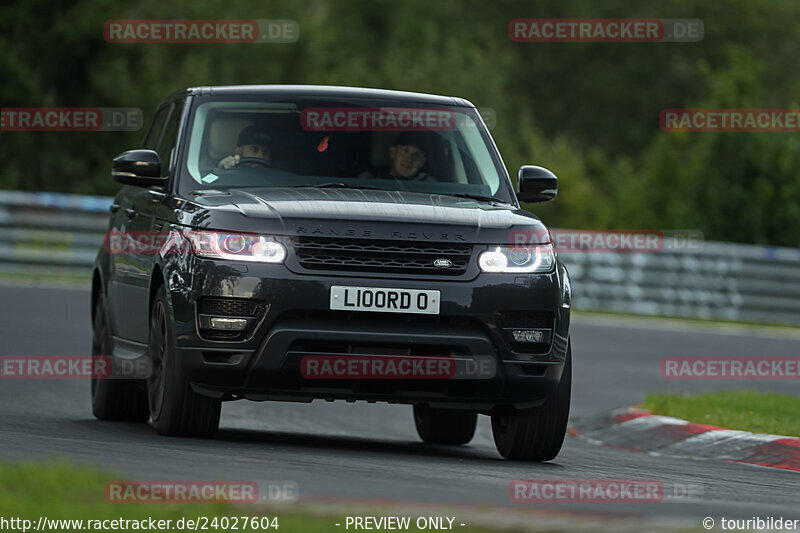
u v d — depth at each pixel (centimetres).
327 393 2905
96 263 3806
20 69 12562
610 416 4247
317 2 18838
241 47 14925
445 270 2911
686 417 4031
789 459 3447
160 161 3372
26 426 3141
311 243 2883
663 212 13325
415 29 18312
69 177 12762
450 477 2564
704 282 10094
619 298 9950
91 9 12925
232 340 2869
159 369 3098
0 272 8619
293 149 3256
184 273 2920
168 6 14500
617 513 2128
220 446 2866
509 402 2975
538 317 2962
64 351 5275
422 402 2959
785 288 10225
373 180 3225
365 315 2870
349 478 2392
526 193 3406
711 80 12775
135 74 13362
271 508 1875
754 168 12038
